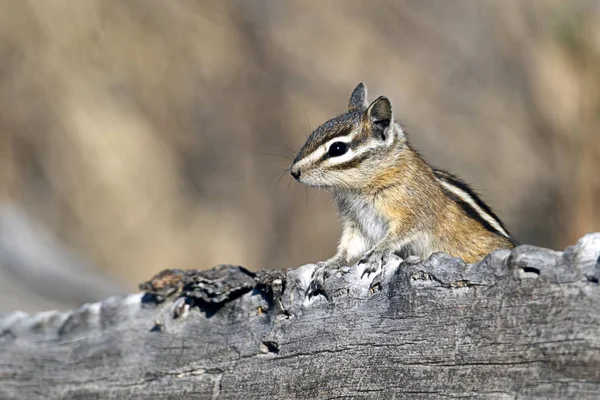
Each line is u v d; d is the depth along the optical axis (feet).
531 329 15.67
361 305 18.60
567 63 59.82
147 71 66.08
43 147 63.16
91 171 62.80
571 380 15.03
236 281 20.63
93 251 60.64
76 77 65.51
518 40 62.95
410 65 65.51
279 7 67.72
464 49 64.85
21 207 61.36
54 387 23.84
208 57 66.59
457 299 16.88
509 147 60.39
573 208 57.21
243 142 64.75
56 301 37.99
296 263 60.54
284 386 19.62
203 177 64.03
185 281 21.48
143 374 22.26
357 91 31.65
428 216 28.73
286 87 65.62
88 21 66.69
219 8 67.72
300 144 64.08
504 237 29.40
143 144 63.93
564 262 15.43
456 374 16.71
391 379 17.80
